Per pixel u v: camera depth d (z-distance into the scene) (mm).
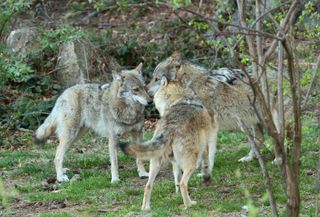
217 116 14102
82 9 24984
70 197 12359
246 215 10773
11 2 18375
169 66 14055
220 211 11148
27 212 11664
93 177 13609
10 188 13289
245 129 8867
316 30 12242
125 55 21422
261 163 8703
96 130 14141
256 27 8734
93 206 11859
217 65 18266
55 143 17266
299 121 8406
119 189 12914
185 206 11281
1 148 17062
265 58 8195
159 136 10781
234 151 15555
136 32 22859
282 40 7637
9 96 19656
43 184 13555
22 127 18438
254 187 12422
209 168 12461
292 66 7941
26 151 16516
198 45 21078
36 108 18672
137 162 13812
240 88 13992
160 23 22703
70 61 20406
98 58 20828
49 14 24328
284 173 8617
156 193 12297
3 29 20234
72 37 19094
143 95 13633
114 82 13828
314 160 13742
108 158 15453
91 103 14086
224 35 7805
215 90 14031
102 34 22078
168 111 11414
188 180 12023
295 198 8594
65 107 14062
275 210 8719
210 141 12492
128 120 13688
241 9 8453
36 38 20781
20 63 18234
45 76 20203
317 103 11836
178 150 11023
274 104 13578
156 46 21391
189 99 12008
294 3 8164
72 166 14898
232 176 13211
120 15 24812
